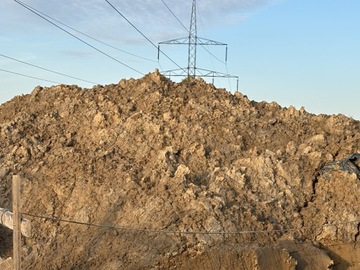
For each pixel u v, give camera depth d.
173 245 12.88
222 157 16.58
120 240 13.43
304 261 13.33
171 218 13.51
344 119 19.47
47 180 15.92
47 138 18.28
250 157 16.44
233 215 13.70
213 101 19.61
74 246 13.84
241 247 12.94
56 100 20.72
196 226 13.25
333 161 16.28
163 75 21.53
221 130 17.78
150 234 13.26
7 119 20.72
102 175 15.55
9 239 15.09
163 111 18.77
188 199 14.01
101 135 17.73
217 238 13.05
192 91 20.72
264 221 14.04
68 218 14.68
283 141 17.81
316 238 14.30
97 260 13.16
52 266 13.49
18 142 18.00
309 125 19.17
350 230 14.37
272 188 15.20
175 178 14.97
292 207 14.85
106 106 19.36
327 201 15.12
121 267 12.70
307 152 16.69
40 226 14.69
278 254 13.00
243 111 19.27
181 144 17.03
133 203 14.25
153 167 15.70
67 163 16.38
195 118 18.31
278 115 19.95
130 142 17.16
